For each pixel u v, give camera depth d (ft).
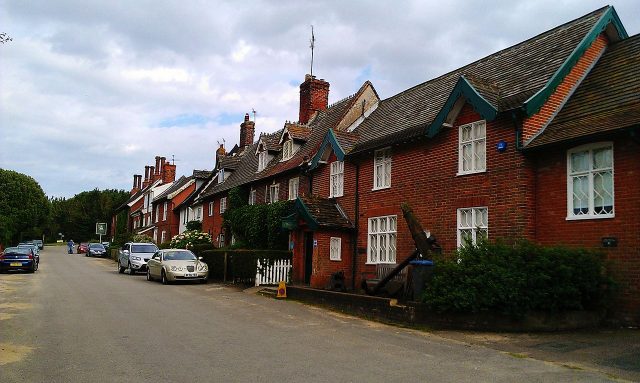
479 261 38.88
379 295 53.67
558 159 42.88
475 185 48.96
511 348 31.24
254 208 93.09
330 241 65.62
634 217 37.14
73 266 125.59
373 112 80.38
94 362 26.91
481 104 47.11
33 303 51.16
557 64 47.55
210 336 34.73
